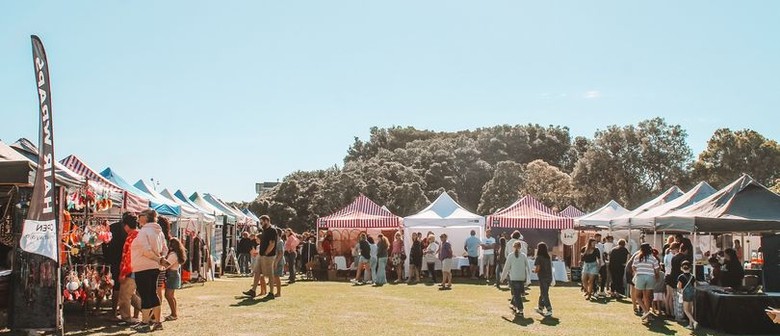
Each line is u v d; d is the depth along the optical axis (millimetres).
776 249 13070
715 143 56562
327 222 26688
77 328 10531
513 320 12953
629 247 21000
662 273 14266
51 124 9039
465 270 26016
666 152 54781
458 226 25766
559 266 24281
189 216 21719
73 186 10352
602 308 15430
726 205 14516
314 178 68438
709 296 12430
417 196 62344
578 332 11570
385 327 11547
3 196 10070
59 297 9250
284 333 10562
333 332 10820
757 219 14031
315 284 21781
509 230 29203
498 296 17875
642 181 55312
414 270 23266
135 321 11062
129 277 11055
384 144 92375
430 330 11359
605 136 56031
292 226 64562
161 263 10453
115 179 17641
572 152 79562
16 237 9297
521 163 76312
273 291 17047
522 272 13711
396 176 65750
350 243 27891
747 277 12922
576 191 56562
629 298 17750
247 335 10258
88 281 10836
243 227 34812
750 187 14812
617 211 26250
